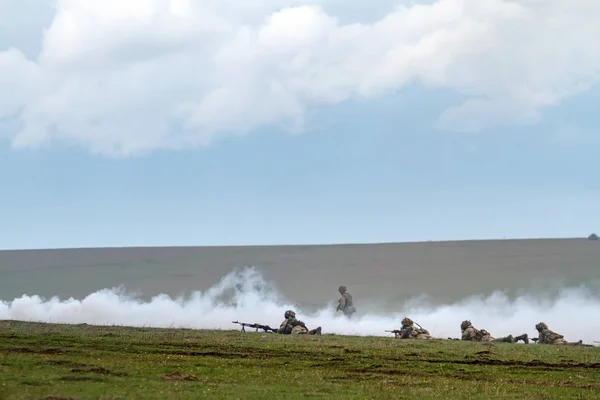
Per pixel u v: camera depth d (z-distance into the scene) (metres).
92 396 41.38
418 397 46.44
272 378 51.66
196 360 59.97
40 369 49.75
